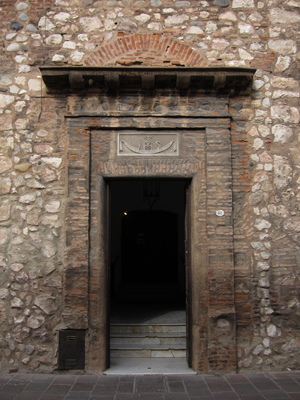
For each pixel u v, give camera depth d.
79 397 3.84
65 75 4.63
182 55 4.96
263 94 4.96
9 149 4.81
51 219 4.71
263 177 4.85
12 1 5.03
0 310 4.61
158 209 9.16
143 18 5.02
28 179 4.77
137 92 4.84
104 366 4.57
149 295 8.11
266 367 4.59
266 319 4.66
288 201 4.84
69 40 4.96
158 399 3.80
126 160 4.77
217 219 4.68
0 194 4.75
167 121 4.81
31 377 4.38
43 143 4.81
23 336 4.56
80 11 5.01
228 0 5.08
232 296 4.59
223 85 4.75
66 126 4.78
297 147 4.93
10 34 4.97
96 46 4.95
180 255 8.84
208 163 4.75
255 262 4.74
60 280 4.62
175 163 4.79
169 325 5.81
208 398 3.83
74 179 4.70
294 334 4.67
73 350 4.52
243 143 4.88
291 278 4.74
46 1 5.02
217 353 4.52
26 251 4.68
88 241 4.64
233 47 5.00
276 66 5.02
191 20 5.03
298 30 5.11
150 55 4.95
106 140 4.80
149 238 9.34
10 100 4.88
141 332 5.77
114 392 3.97
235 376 4.43
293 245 4.80
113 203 9.18
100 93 4.84
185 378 4.38
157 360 5.05
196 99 4.86
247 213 4.79
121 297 7.98
